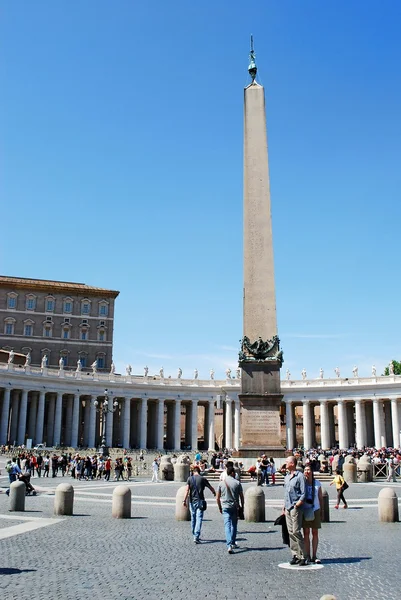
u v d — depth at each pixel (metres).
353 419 92.00
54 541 12.95
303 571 10.18
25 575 9.78
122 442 79.19
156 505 20.59
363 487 29.02
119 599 8.35
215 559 11.23
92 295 101.69
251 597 8.48
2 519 16.42
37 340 97.31
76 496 24.05
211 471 32.78
